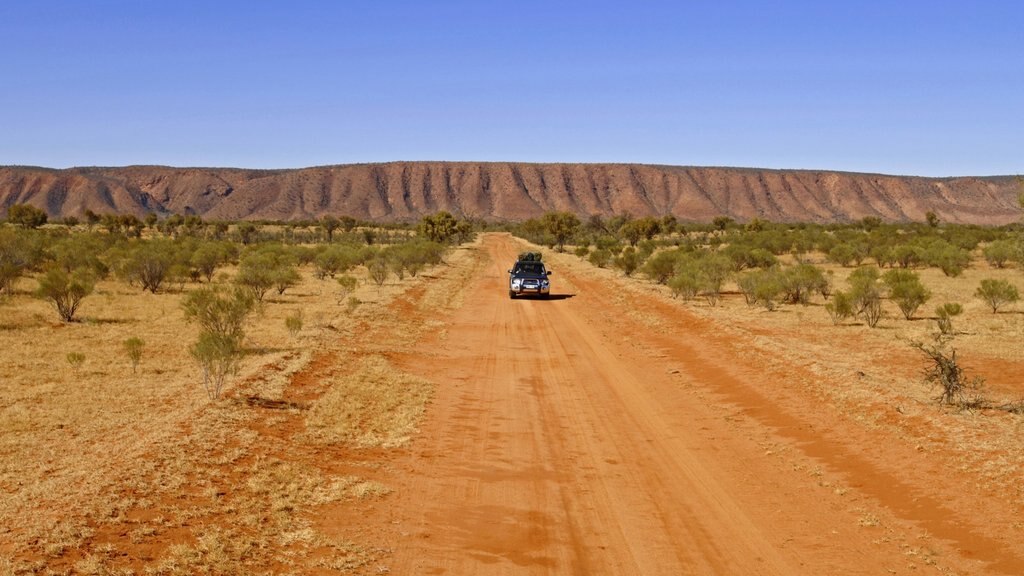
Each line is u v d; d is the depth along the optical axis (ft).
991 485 34.60
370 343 76.74
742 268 184.75
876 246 213.66
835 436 44.39
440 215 300.40
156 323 86.53
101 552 25.98
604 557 29.27
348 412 49.47
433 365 69.05
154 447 37.58
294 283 130.82
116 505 29.96
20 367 60.23
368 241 330.75
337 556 28.37
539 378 64.03
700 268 137.28
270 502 32.96
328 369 61.82
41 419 45.27
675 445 44.50
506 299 129.80
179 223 409.08
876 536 31.07
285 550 28.37
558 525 32.42
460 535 31.12
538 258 138.62
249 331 80.89
